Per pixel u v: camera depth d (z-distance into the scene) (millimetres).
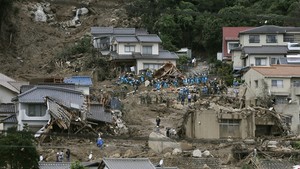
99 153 58000
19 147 47750
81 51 95250
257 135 66688
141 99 75188
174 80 83312
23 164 47781
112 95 77125
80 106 63469
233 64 91312
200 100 74312
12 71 92438
